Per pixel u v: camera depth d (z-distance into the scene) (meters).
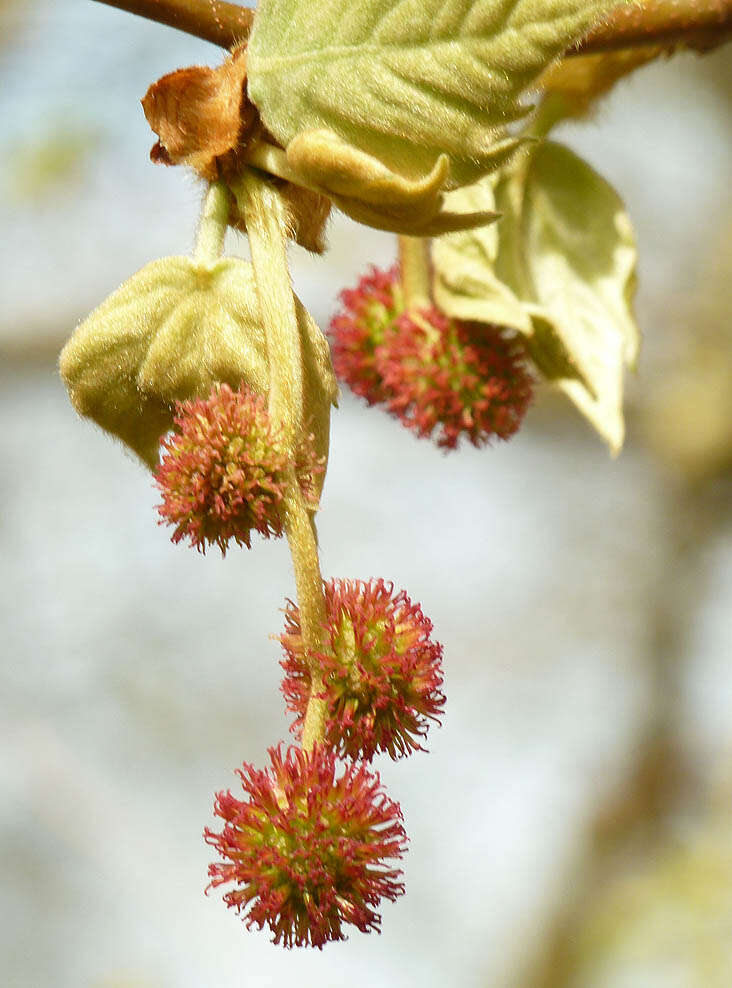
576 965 0.66
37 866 0.68
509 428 0.28
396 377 0.28
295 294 0.23
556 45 0.23
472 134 0.23
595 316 0.28
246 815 0.22
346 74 0.23
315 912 0.21
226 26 0.25
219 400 0.23
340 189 0.23
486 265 0.27
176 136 0.23
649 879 0.59
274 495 0.22
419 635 0.22
